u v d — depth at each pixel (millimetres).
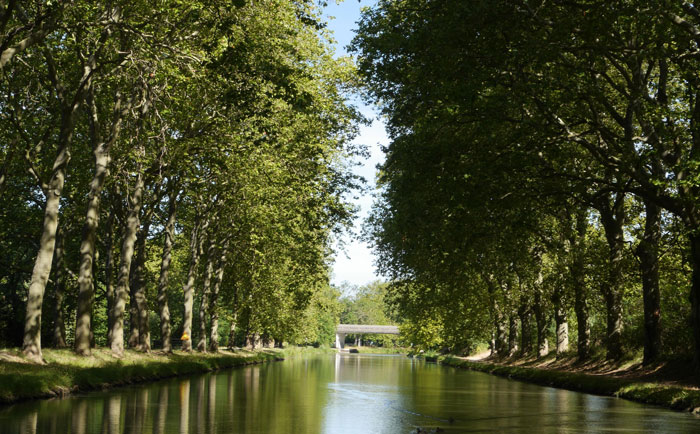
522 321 52812
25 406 15930
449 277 38750
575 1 21719
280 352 92250
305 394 22844
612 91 28516
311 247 42594
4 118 28344
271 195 34344
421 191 26406
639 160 21781
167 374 30391
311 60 31844
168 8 22250
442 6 22797
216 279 51562
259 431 12617
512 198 24375
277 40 24875
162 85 26188
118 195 35906
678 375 25172
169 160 30484
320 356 105188
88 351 26812
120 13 23078
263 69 21344
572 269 32844
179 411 15977
